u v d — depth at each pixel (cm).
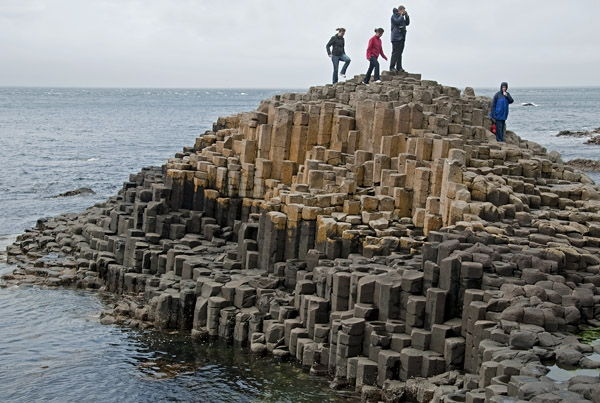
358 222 3841
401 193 3966
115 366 3328
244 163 4778
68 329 3772
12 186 8181
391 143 4309
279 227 3959
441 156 4081
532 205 3859
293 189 4216
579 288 2931
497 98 5056
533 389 2111
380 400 2833
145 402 2977
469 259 2988
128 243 4475
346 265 3500
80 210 6812
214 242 4488
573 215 3622
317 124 4700
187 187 4872
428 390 2691
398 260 3397
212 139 5744
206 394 3033
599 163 8656
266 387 3070
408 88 5141
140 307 3922
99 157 11194
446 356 2830
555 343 2503
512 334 2516
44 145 13062
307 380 3127
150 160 10862
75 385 3136
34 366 3325
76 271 4600
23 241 5291
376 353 2972
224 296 3688
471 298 2828
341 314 3166
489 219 3512
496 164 4297
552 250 3098
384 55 5572
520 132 15050
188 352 3481
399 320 3062
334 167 4359
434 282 3009
